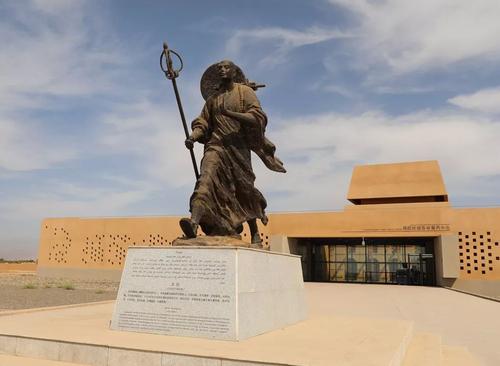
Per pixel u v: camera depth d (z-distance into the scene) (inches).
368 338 294.8
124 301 305.9
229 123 375.9
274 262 345.7
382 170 1657.2
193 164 387.9
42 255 1692.9
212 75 406.3
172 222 1551.4
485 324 535.8
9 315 410.3
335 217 1385.3
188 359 228.5
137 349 239.0
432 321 557.9
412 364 271.7
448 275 1232.8
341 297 877.8
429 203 1462.8
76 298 765.9
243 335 281.4
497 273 1231.5
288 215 1429.6
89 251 1636.3
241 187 381.1
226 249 291.3
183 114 375.9
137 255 312.5
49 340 259.3
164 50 366.0
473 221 1269.7
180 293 293.4
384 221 1338.6
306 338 291.7
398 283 1465.3
